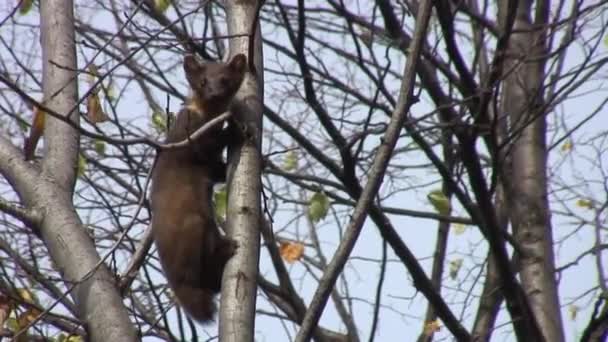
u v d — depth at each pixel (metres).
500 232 12.49
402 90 9.48
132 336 8.87
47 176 9.82
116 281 9.27
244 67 10.68
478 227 13.38
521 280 13.81
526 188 14.34
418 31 9.66
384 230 12.45
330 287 8.63
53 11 10.78
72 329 10.12
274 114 13.91
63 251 9.36
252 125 10.05
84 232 9.55
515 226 14.25
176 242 11.46
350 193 12.64
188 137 9.21
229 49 11.12
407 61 9.61
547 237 14.04
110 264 9.54
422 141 13.32
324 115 12.27
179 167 12.06
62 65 10.42
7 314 9.51
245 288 8.95
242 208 9.44
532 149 14.58
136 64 14.01
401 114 9.38
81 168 13.17
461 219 14.40
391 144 9.25
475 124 12.26
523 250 13.92
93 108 10.27
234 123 9.83
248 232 9.30
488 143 13.09
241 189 9.57
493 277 14.68
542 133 14.71
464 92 13.59
